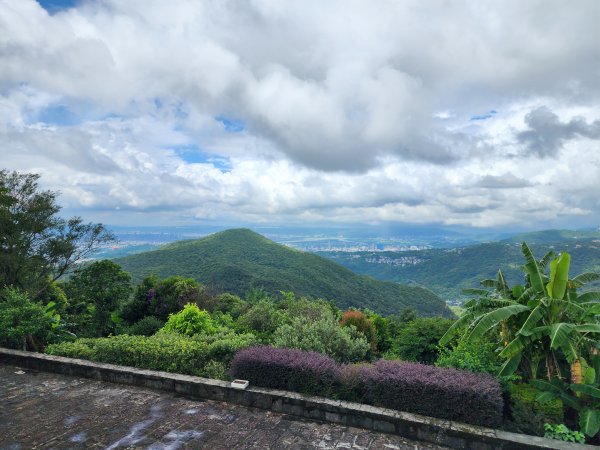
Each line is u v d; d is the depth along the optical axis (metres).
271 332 10.41
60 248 20.19
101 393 5.57
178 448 4.02
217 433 4.38
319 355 5.62
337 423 4.67
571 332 5.25
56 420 4.67
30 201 19.25
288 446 4.11
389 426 4.45
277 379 5.27
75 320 18.73
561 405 4.61
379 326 14.15
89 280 19.81
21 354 6.79
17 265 17.95
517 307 5.59
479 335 5.46
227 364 6.44
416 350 9.59
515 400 4.77
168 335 7.80
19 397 5.39
